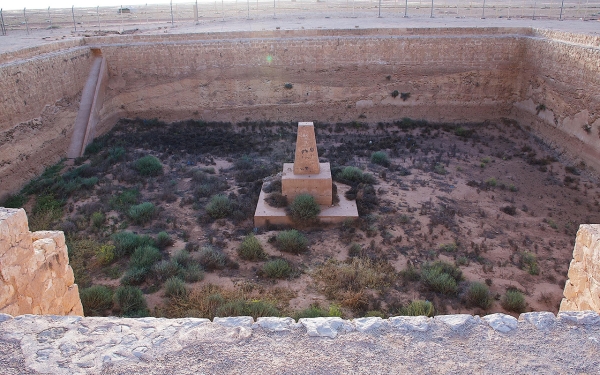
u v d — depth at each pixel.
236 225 15.58
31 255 6.39
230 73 27.14
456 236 14.77
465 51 26.95
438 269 12.38
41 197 17.44
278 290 11.71
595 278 6.29
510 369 4.57
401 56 27.09
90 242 14.15
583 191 18.75
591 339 4.93
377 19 42.00
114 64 26.83
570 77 22.23
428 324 5.19
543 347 4.85
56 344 4.88
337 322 5.25
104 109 25.80
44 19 52.94
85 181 18.62
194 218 16.08
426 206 16.83
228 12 55.66
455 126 27.00
